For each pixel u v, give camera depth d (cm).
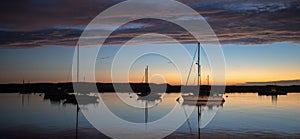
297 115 3322
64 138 2039
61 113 3609
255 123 2672
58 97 6284
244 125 2553
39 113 3631
